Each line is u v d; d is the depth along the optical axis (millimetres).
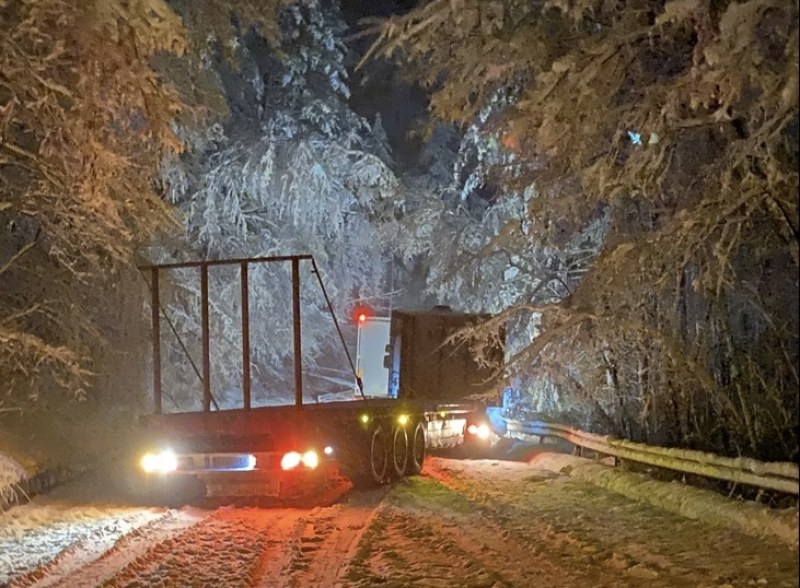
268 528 12312
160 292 22828
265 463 14422
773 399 13086
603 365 16656
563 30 13891
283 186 33750
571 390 17781
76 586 8867
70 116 13562
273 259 14414
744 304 13656
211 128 25984
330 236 36656
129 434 20812
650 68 13438
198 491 15359
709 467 12617
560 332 15188
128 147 15977
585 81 12148
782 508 11734
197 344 26625
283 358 36875
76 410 20359
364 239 36625
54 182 14430
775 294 12984
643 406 15883
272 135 34156
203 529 12195
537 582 8789
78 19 12664
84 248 17281
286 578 9195
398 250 35125
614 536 11086
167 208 16906
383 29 13242
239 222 33312
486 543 10852
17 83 13125
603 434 18000
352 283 38094
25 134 15898
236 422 14609
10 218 17391
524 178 15883
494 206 26875
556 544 10656
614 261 12688
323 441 14844
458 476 17875
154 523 12719
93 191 14023
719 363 14008
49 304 18484
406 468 18000
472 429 22891
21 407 18156
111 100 13461
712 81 9766
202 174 31953
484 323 16172
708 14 10453
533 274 19938
